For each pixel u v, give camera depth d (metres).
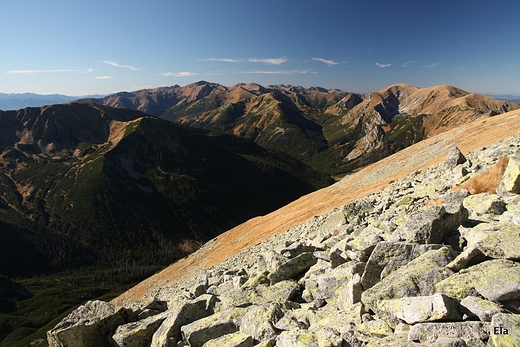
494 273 7.85
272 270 15.96
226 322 11.71
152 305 15.91
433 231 11.59
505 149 24.45
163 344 12.10
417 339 7.15
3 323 144.75
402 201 22.27
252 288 14.37
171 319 12.99
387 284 9.38
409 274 9.32
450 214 12.36
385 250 10.96
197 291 19.56
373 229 15.45
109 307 15.02
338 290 11.84
